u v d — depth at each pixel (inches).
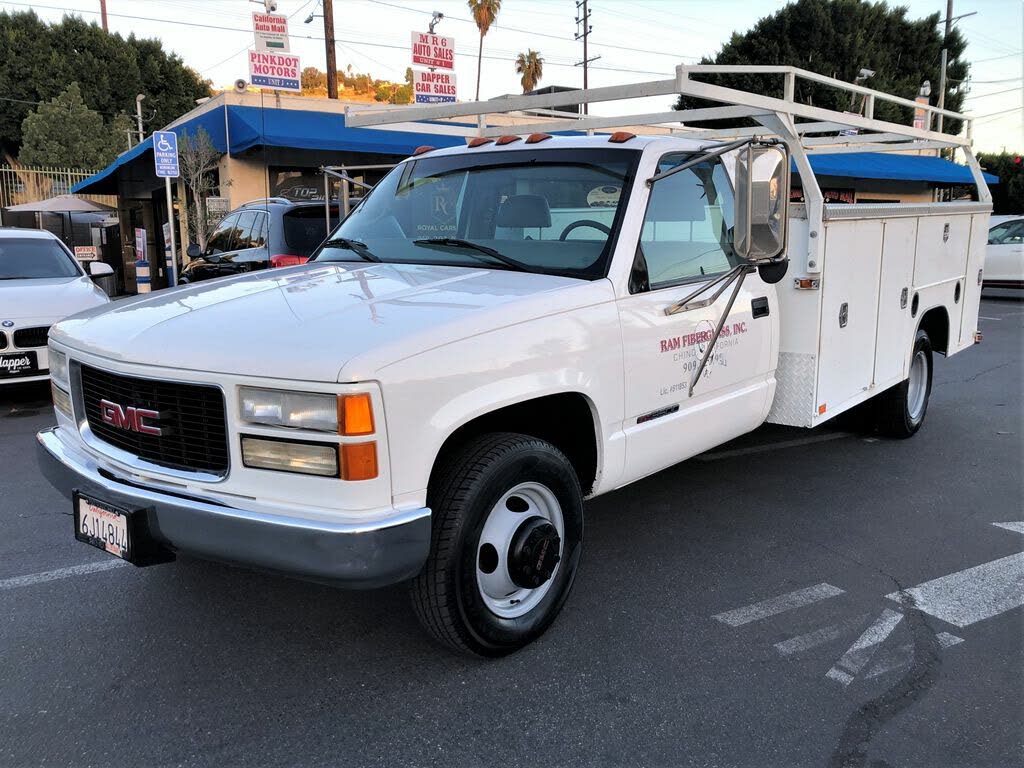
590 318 134.1
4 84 1523.1
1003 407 314.5
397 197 178.2
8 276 339.9
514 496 130.1
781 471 230.2
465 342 114.3
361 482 103.0
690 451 162.7
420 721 113.3
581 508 138.2
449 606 117.7
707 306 157.6
